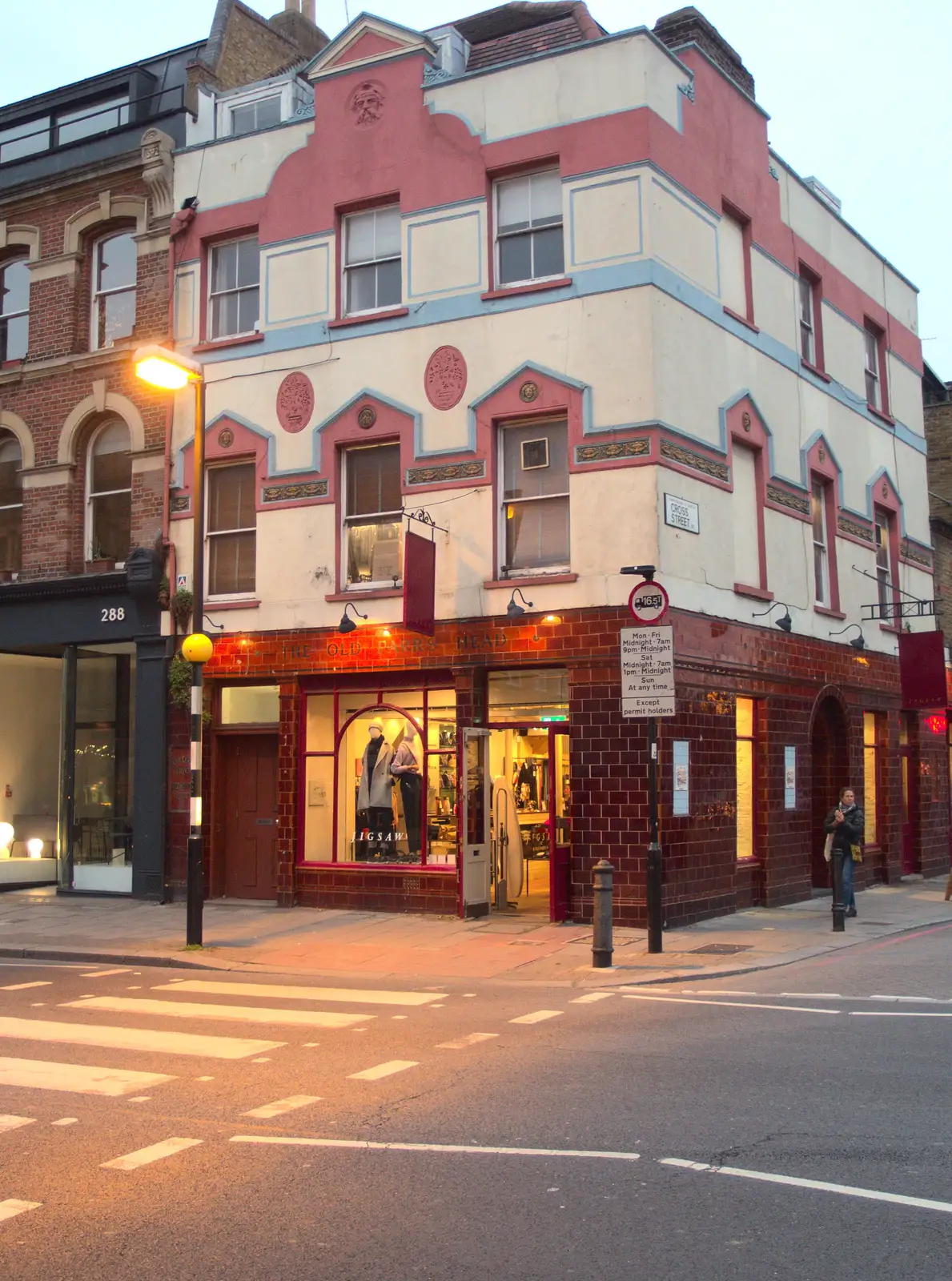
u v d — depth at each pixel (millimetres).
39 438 21109
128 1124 7160
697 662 16453
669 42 19922
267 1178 6121
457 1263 5004
